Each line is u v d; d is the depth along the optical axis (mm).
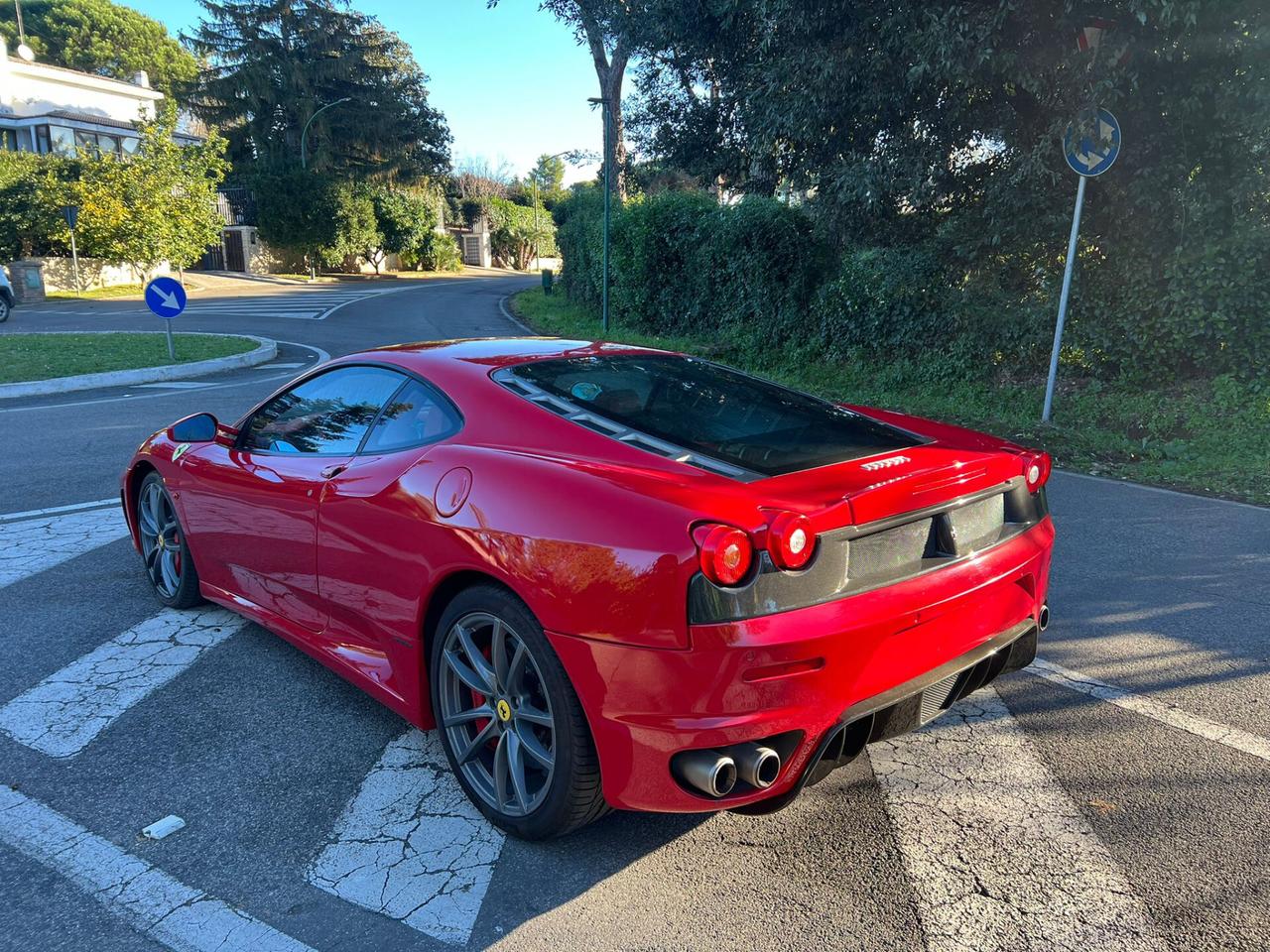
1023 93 9750
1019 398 10812
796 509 2186
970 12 8773
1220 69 8773
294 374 13758
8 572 4867
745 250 15312
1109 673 3695
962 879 2398
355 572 3049
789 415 3023
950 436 3066
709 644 2107
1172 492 7031
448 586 2729
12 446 8250
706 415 2912
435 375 3135
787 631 2129
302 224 46594
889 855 2506
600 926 2219
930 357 12492
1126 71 8242
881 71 9758
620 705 2223
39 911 2260
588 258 24750
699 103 16891
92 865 2449
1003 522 2816
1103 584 4801
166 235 33750
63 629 4121
